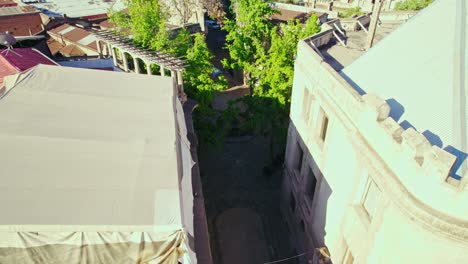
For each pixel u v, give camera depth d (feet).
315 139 54.70
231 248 67.82
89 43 112.98
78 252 27.27
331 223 49.32
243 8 93.09
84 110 40.63
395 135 32.24
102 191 29.22
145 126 39.24
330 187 49.11
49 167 30.94
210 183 83.92
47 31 126.72
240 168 89.25
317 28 78.59
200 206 46.37
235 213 75.97
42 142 33.91
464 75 33.35
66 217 26.35
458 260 28.40
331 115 47.06
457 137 30.42
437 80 35.50
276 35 80.28
